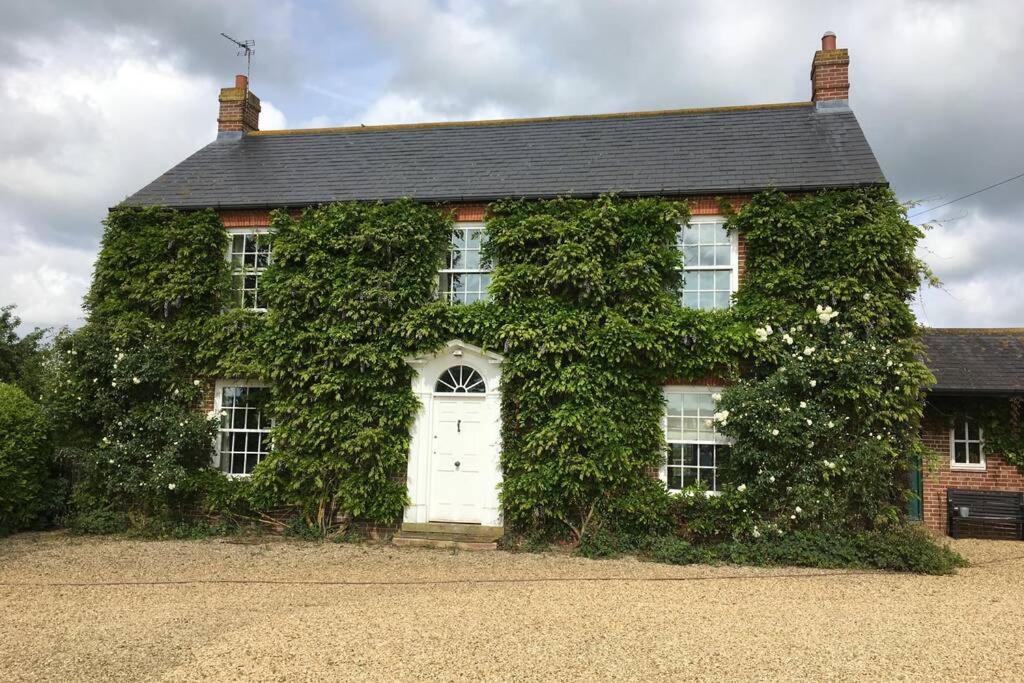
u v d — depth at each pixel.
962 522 13.31
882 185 11.24
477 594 8.36
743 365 11.41
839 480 10.66
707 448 11.50
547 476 11.29
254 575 9.43
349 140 15.49
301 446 12.23
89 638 6.57
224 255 13.39
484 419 12.05
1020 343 14.21
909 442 10.77
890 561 9.86
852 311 10.94
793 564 10.23
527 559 10.59
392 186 13.28
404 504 11.90
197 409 13.09
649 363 11.49
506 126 15.26
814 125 13.42
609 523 11.22
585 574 9.59
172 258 13.23
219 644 6.35
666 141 13.66
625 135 14.12
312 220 12.80
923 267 10.89
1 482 11.84
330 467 12.02
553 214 12.08
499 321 11.88
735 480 11.02
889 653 6.17
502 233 12.11
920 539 10.16
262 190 13.70
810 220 11.33
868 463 10.27
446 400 12.24
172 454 12.17
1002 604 7.94
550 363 11.59
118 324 12.92
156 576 9.34
